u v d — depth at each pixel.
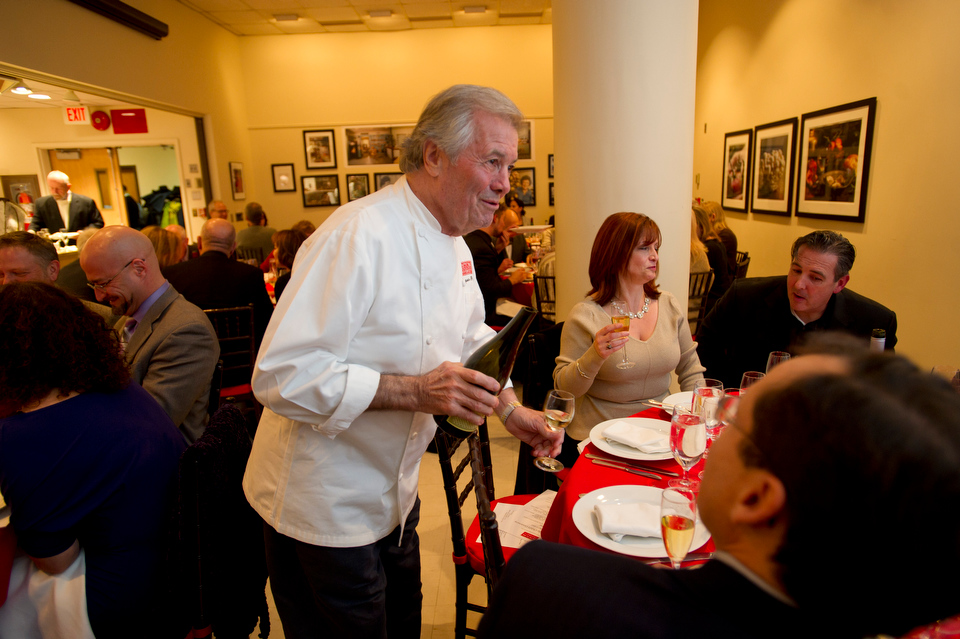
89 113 7.00
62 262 4.87
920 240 3.16
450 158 1.06
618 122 2.72
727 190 6.54
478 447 1.17
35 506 1.21
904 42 3.28
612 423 1.67
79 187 7.59
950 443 0.37
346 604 1.19
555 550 0.59
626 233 1.97
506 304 4.17
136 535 1.33
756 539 0.45
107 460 1.27
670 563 1.05
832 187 4.12
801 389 0.43
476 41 8.21
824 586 0.40
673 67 2.69
